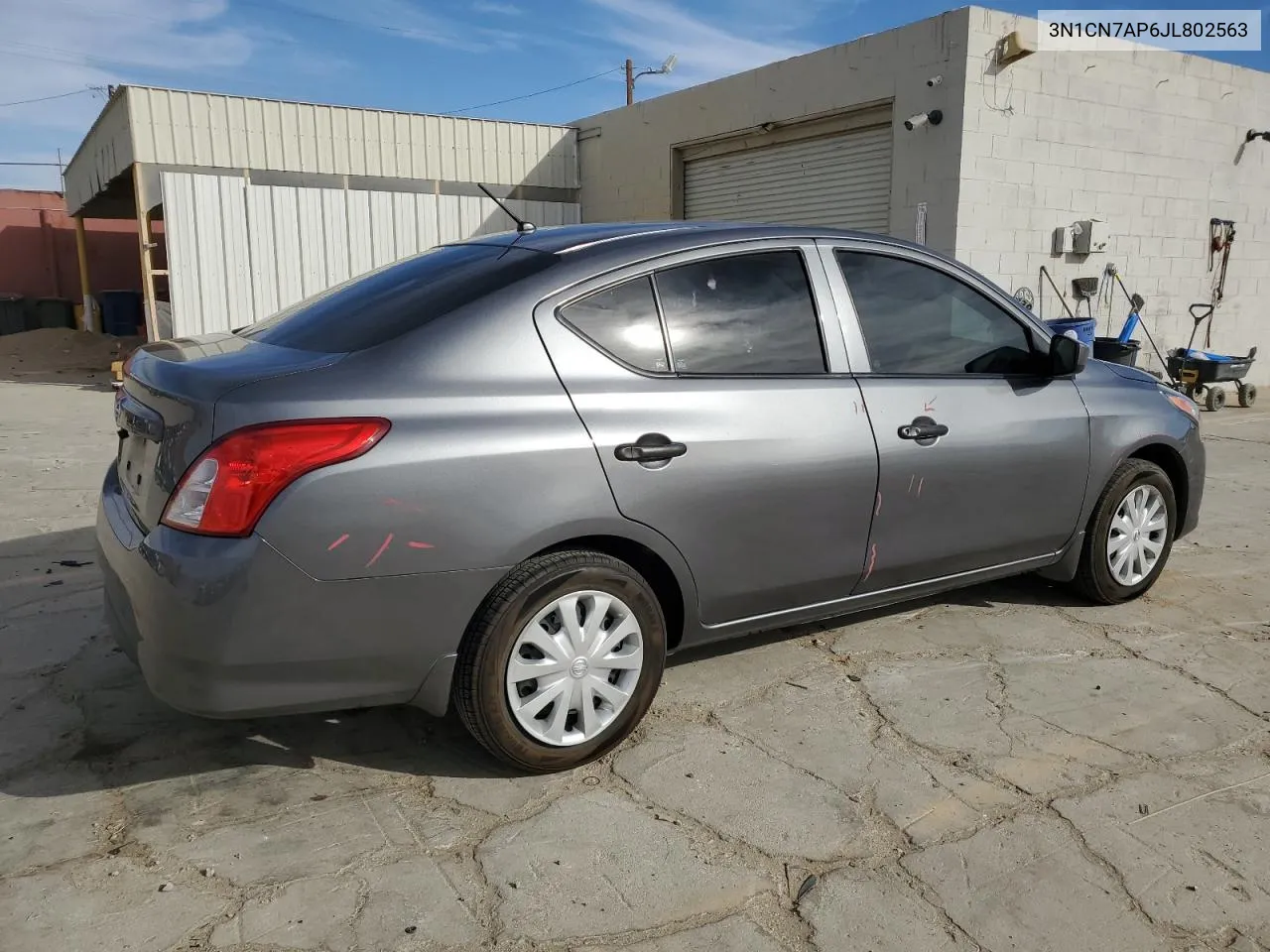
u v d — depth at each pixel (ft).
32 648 12.51
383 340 9.03
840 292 11.46
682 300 10.30
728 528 10.23
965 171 35.09
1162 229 41.52
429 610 8.70
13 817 8.81
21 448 26.17
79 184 61.57
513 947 7.29
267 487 7.98
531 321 9.39
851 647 13.07
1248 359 39.29
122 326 67.46
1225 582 16.02
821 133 41.32
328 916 7.55
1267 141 44.65
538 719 9.55
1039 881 8.21
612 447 9.37
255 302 44.73
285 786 9.45
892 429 11.34
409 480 8.39
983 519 12.45
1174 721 11.11
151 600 8.14
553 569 9.20
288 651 8.23
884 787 9.59
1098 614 14.42
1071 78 37.27
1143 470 14.29
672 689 11.71
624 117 51.31
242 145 43.96
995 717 11.13
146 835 8.58
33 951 7.09
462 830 8.76
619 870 8.23
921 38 35.94
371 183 47.44
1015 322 13.07
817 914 7.73
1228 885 8.21
